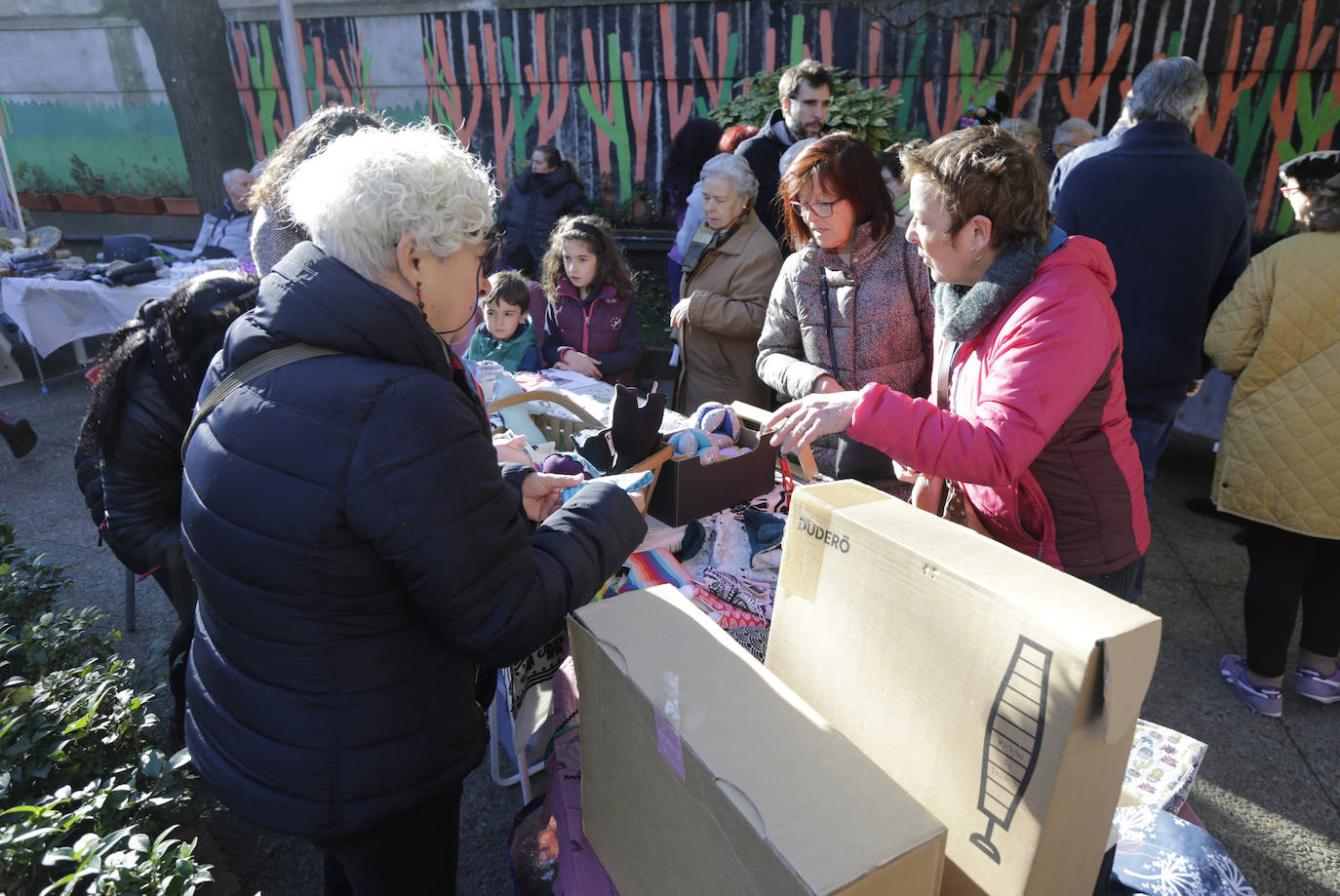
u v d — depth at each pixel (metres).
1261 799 2.27
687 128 4.64
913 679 0.97
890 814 0.79
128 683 1.97
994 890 0.90
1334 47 5.61
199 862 1.82
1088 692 0.79
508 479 1.44
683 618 1.10
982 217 1.40
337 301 1.00
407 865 1.27
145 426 1.59
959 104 6.61
